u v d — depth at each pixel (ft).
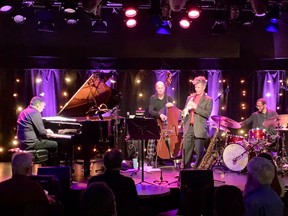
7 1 26.37
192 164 29.55
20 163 13.33
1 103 33.96
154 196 20.15
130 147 31.96
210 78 35.04
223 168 30.27
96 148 26.50
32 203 11.87
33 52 33.58
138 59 34.65
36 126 25.08
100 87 27.20
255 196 11.84
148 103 34.86
